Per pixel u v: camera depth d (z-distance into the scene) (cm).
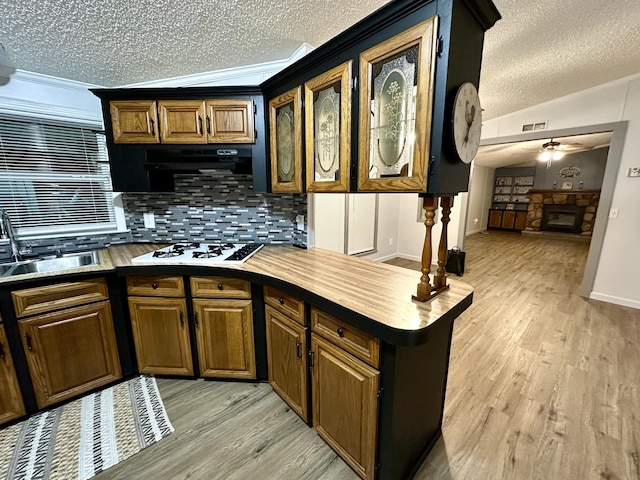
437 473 136
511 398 183
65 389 174
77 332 174
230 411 173
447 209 127
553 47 221
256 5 147
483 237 790
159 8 144
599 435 155
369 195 438
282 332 165
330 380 136
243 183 235
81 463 140
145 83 227
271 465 140
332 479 133
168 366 197
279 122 188
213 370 195
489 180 919
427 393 136
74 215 223
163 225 246
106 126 201
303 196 221
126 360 195
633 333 261
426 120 103
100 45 172
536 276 434
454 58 100
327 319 134
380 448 120
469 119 110
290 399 169
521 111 369
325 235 366
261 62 210
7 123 193
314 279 150
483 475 134
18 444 149
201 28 164
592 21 188
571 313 304
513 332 265
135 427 161
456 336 259
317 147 159
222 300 184
